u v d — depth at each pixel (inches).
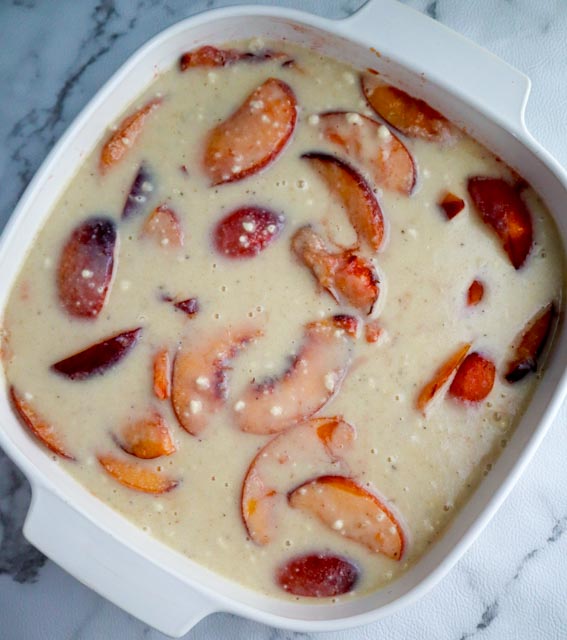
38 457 22.5
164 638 24.9
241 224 22.3
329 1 24.9
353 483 22.5
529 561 24.8
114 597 21.6
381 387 22.6
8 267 22.1
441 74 21.7
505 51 24.9
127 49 25.0
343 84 22.4
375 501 22.5
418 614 24.9
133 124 22.2
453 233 22.6
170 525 22.6
